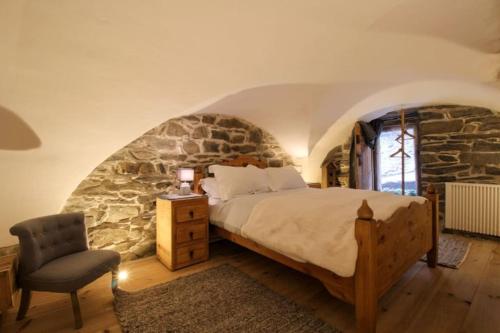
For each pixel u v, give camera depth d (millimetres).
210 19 1378
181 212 2619
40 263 1736
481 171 3631
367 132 4504
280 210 2191
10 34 1271
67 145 2168
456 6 1333
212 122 3570
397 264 1873
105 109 2039
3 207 2180
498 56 1864
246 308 1870
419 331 1596
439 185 3967
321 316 1791
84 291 2199
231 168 3217
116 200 2760
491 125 3555
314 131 4184
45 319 1811
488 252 2930
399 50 1850
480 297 1979
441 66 2133
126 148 2812
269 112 3670
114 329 1693
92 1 1190
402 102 3709
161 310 1859
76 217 2123
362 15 1422
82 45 1445
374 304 1495
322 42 1701
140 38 1468
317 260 1703
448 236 3555
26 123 1823
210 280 2322
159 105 2213
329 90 2969
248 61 1858
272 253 2197
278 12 1365
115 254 2039
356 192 2861
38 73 1544
